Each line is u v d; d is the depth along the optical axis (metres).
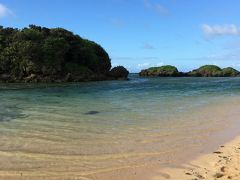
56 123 17.95
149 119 19.50
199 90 44.84
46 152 12.37
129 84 60.38
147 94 37.59
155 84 61.00
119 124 17.86
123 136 15.08
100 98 32.16
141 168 10.79
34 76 67.06
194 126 17.58
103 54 94.31
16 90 41.59
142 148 13.12
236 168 10.72
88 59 83.56
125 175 10.14
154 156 12.11
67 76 70.62
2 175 9.91
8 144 13.34
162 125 17.70
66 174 10.16
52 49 70.94
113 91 41.97
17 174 10.04
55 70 70.06
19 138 14.38
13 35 72.19
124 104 26.91
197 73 121.44
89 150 12.73
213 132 16.19
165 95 36.25
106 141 14.13
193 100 30.67
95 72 84.06
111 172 10.39
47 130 16.11
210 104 27.33
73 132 15.75
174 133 15.84
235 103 28.14
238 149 13.11
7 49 68.50
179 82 70.25
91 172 10.38
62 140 14.18
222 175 10.05
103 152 12.50
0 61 67.12
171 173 10.33
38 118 19.52
